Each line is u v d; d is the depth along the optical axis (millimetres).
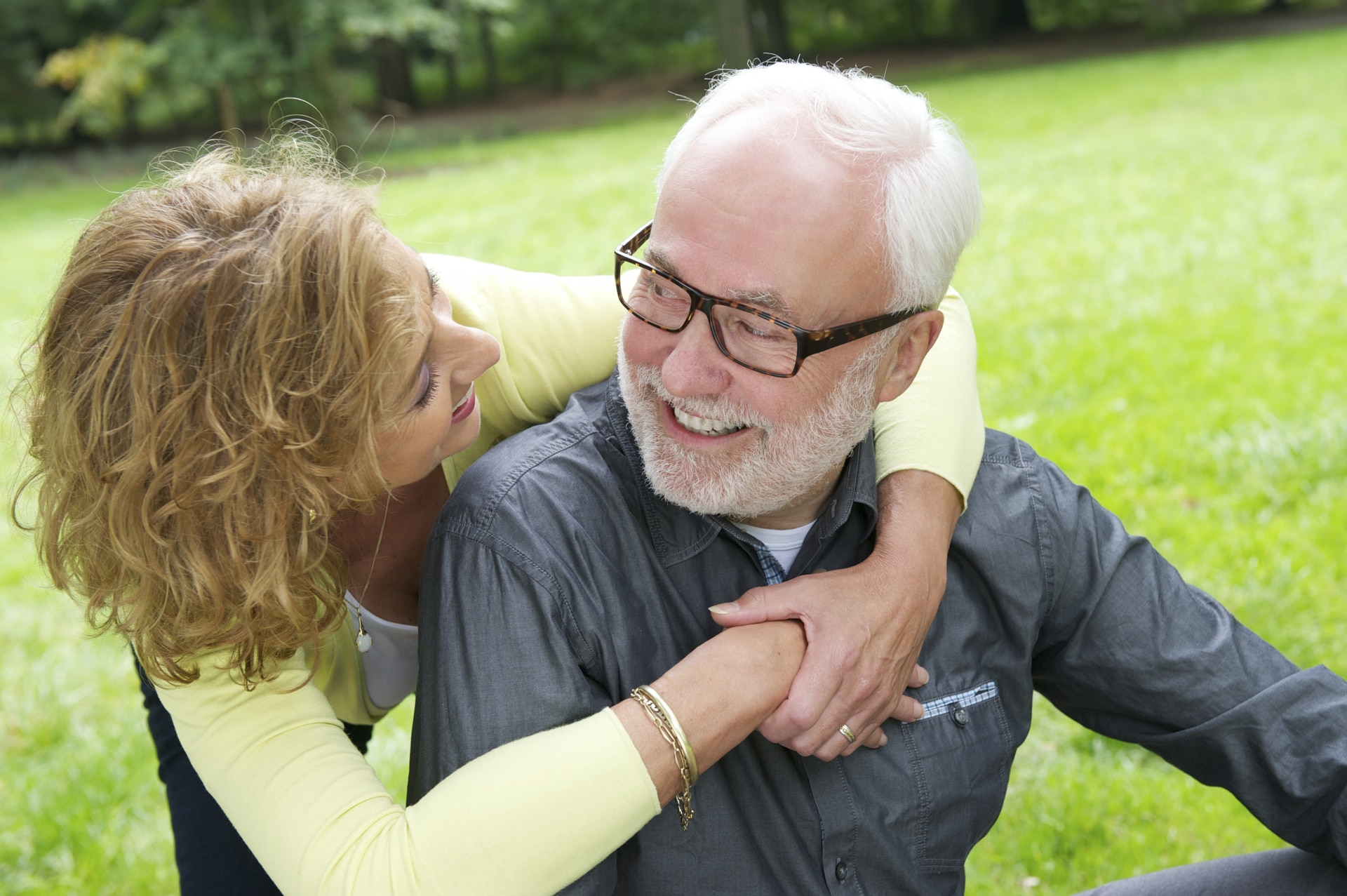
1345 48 19812
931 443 1767
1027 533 1785
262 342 1337
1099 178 11031
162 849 3123
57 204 18344
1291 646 3461
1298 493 4414
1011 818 2924
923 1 34250
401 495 1836
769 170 1447
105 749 3553
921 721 1682
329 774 1460
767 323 1474
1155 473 4680
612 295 1987
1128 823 2867
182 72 19906
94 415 1385
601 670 1582
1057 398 5523
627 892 1598
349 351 1373
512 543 1558
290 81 20453
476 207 13125
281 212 1395
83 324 1392
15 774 3531
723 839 1576
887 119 1485
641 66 33812
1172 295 7066
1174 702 1759
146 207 1427
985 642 1761
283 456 1367
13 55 25828
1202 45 24359
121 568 1447
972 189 1585
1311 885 1693
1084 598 1810
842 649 1500
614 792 1356
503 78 35531
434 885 1329
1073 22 32438
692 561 1669
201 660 1521
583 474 1656
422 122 28281
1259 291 6965
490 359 1565
